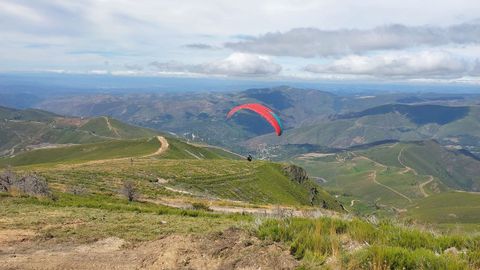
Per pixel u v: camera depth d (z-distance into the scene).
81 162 143.00
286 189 133.50
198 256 11.54
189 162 137.75
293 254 10.80
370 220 13.87
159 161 135.12
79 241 15.46
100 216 22.59
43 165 134.50
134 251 13.55
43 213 23.12
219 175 119.88
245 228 13.20
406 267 9.39
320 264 10.06
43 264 12.21
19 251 13.91
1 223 18.80
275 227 12.18
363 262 9.69
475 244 10.92
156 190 75.25
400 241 11.30
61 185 60.03
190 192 86.69
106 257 12.84
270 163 154.62
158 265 11.37
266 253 10.87
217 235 12.80
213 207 59.09
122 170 102.75
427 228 13.14
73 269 11.73
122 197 53.53
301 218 13.38
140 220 21.55
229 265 10.69
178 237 13.57
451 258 9.53
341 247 10.93
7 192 34.84
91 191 55.72
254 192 116.88
